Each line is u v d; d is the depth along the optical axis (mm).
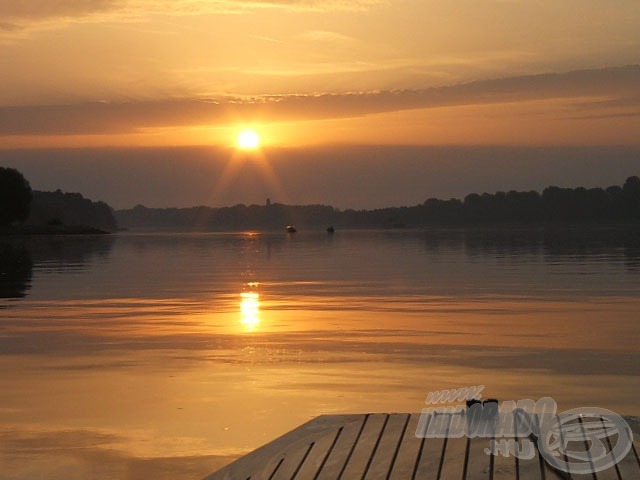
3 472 8945
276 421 10859
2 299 28266
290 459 7457
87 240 113000
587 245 76812
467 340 17609
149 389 12852
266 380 13422
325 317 22047
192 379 13578
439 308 24016
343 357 15562
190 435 10242
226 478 7500
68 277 39594
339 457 7336
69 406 11797
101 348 17047
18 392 12750
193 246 87812
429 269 43094
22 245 89438
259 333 19031
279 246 86188
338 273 40969
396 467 7008
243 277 38969
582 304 24609
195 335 18812
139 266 49438
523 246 75812
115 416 11203
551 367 14336
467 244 84062
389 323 20625
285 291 30641
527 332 18734
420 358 15383
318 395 12289
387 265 47812
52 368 14789
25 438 10188
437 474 6816
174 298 28250
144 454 9523
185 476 8805
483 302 25594
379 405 11609
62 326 20719
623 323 20094
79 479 8719
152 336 18734
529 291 29125
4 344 17734
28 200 145125
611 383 12922
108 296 29266
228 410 11453
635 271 38781
